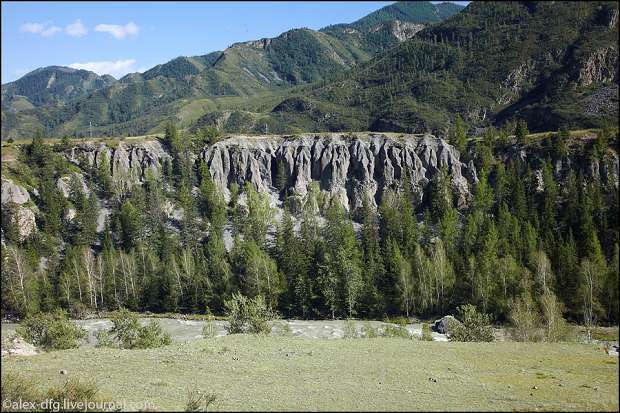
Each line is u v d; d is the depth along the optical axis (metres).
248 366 44.00
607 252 114.00
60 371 41.97
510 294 101.69
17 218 140.50
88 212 146.38
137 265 129.00
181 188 163.25
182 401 33.78
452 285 111.00
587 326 93.75
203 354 48.66
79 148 182.00
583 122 187.75
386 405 32.56
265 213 159.75
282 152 189.88
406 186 161.50
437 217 149.25
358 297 113.75
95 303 121.81
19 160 162.12
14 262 119.69
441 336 85.44
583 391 36.88
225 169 188.00
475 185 155.00
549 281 100.75
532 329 71.00
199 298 123.44
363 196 162.62
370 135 191.38
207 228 151.62
